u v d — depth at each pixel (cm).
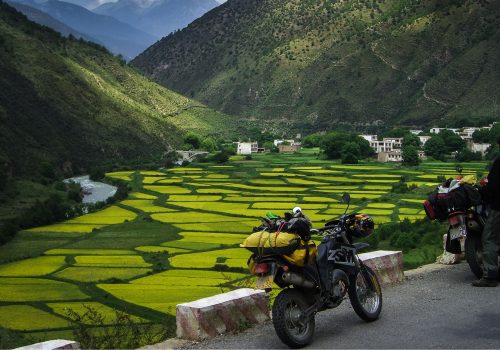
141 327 1307
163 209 11725
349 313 1195
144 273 6625
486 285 1322
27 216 10331
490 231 1315
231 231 9350
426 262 1850
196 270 6719
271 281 983
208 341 1052
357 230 1124
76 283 6209
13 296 5659
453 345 961
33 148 17775
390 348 964
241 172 16925
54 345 934
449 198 1359
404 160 16962
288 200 12238
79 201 13212
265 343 1028
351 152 18775
